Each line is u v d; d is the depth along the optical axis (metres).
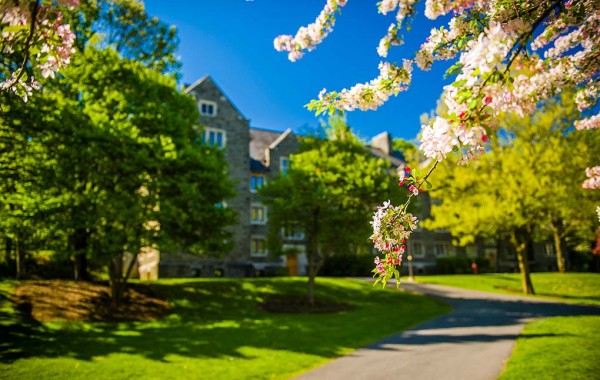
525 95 3.40
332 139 21.83
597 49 4.23
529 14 3.25
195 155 16.80
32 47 3.25
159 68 23.75
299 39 3.78
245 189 31.08
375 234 3.46
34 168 14.08
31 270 21.34
